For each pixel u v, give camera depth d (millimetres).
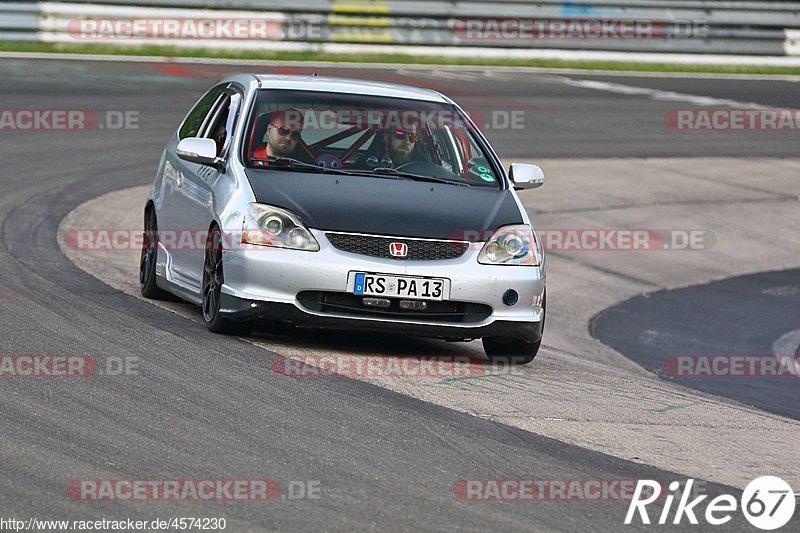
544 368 27172
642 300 46562
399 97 29312
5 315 26078
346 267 24422
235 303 24828
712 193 64562
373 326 24672
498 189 27766
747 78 100938
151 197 31547
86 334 24766
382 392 22047
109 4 82438
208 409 19844
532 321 25609
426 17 92875
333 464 17562
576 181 62812
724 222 59688
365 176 26828
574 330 40812
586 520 16172
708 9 103125
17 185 47500
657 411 23688
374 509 15812
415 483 17031
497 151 66000
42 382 20734
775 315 45156
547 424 21172
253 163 26641
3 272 31719
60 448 17375
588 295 46469
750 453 21000
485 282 25016
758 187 67125
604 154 69500
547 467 18453
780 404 30547
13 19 80188
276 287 24469
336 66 85375
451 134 28719
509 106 78000
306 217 24797
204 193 27250
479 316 25250
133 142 58125
